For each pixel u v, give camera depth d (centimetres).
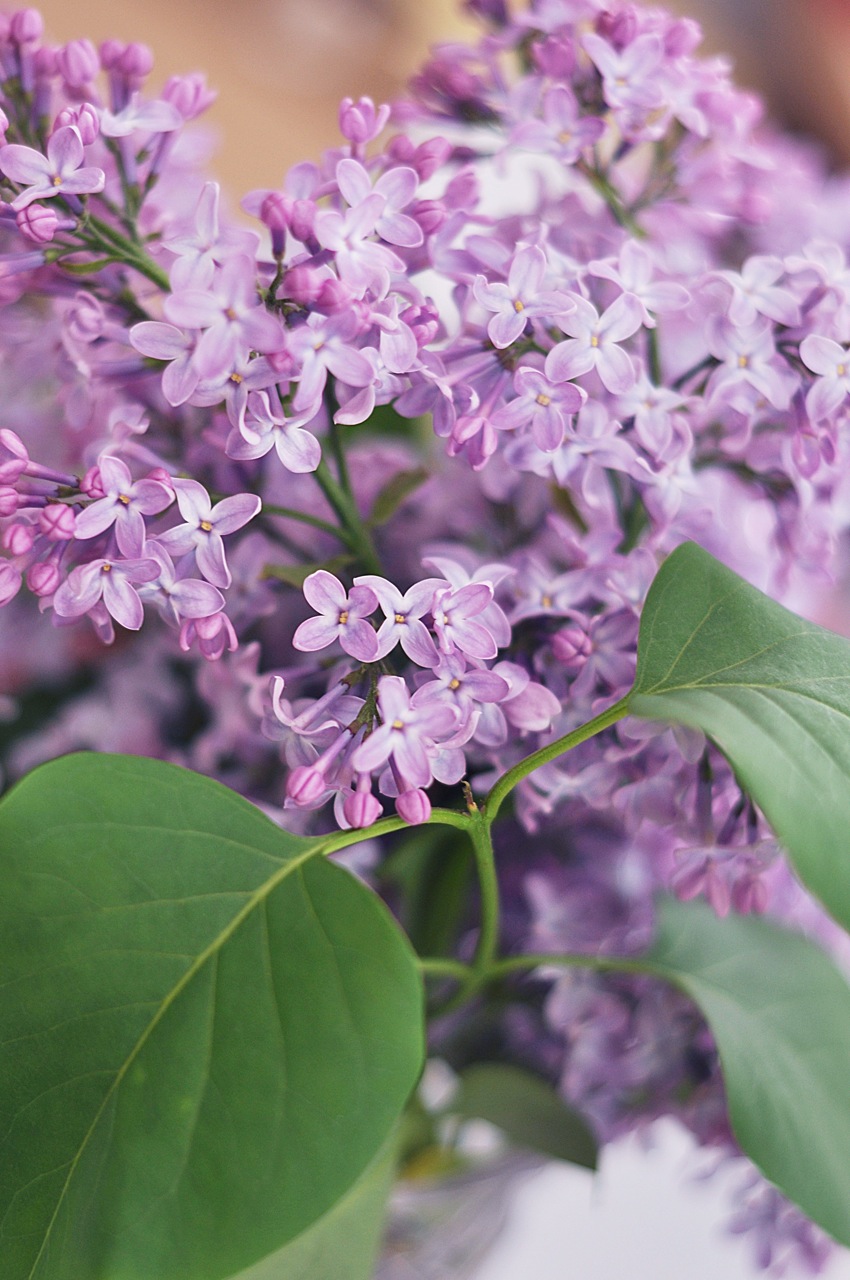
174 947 31
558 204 39
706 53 106
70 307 35
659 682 32
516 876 40
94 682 42
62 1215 30
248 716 37
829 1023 37
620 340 33
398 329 31
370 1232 35
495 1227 45
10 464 31
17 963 30
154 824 31
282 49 87
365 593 31
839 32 111
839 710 31
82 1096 30
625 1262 54
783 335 35
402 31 92
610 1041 40
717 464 36
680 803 35
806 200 41
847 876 30
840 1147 35
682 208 39
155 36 82
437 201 33
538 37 38
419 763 31
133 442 35
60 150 32
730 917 39
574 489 34
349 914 31
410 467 38
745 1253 54
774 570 37
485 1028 42
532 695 33
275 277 31
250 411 31
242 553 36
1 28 35
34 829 31
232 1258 29
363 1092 30
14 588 31
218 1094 30
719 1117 39
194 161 39
